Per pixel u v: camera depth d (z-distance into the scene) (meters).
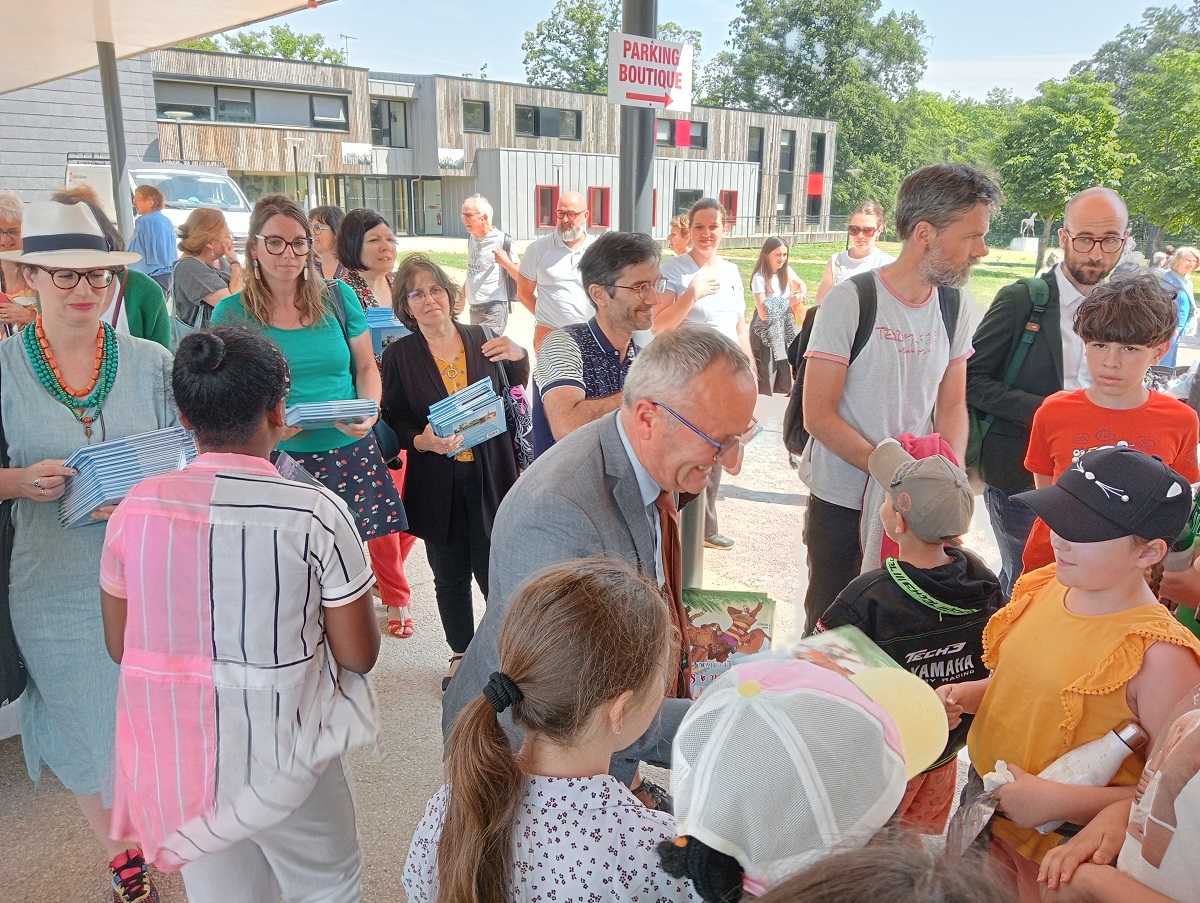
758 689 0.98
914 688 1.08
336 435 3.00
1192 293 6.77
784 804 0.88
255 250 2.82
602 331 2.59
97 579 2.16
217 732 1.53
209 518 1.48
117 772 1.67
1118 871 1.20
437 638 3.79
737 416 1.58
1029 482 3.01
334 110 28.66
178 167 12.74
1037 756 1.55
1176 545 1.85
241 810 1.57
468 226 7.48
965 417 2.83
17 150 14.63
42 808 2.66
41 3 5.08
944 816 2.00
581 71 54.44
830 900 0.72
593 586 1.17
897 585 1.78
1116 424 2.43
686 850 0.91
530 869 1.10
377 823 2.59
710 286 4.56
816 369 2.59
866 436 2.62
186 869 1.67
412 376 3.14
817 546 2.79
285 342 2.91
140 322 2.87
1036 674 1.55
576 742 1.13
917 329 2.57
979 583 1.81
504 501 1.76
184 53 25.53
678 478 1.66
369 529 3.06
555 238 5.59
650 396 1.60
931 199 2.41
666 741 1.74
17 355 2.11
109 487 1.97
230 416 1.53
